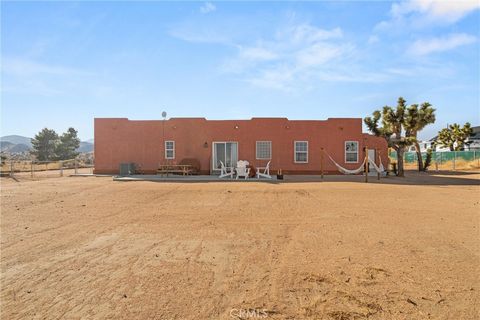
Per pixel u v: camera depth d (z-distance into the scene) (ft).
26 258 19.70
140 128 85.30
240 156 84.23
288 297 14.49
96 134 85.92
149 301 14.16
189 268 17.99
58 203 39.17
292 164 84.02
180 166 76.95
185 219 30.55
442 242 22.50
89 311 13.32
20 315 13.03
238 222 29.22
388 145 87.81
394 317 12.73
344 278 16.47
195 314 13.06
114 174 83.71
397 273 17.02
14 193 47.24
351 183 61.11
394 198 42.65
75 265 18.52
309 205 37.65
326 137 83.97
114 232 25.80
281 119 84.17
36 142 216.33
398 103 82.58
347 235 24.48
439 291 14.89
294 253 20.43
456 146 176.55
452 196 44.52
